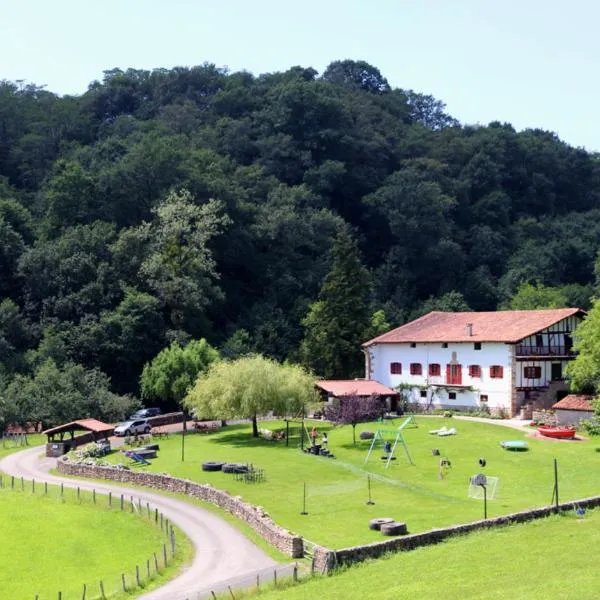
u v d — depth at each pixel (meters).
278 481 59.38
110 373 114.94
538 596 31.64
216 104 188.12
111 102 197.12
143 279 121.62
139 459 70.81
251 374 78.94
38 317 120.06
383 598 33.09
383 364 96.19
